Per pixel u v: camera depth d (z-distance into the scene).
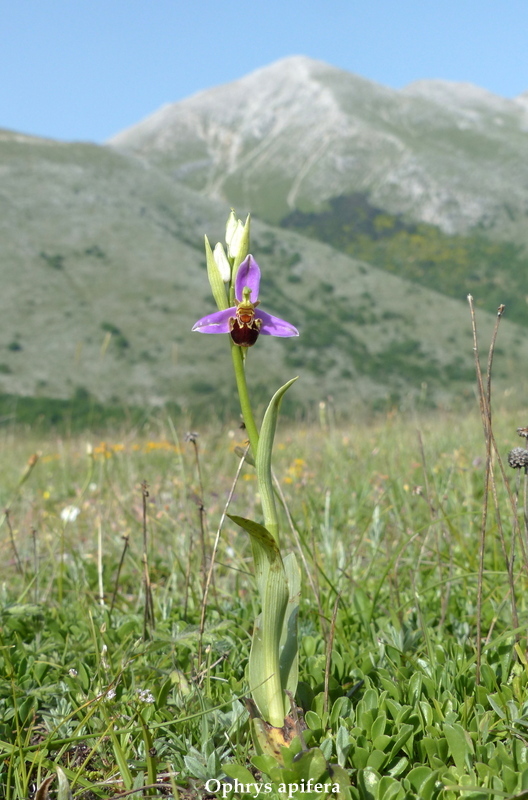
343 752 0.22
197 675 0.27
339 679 0.27
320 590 0.36
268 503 0.22
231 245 0.23
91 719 0.25
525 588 0.33
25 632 0.33
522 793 0.19
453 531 0.38
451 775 0.21
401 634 0.29
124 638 0.31
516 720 0.22
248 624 0.32
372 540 0.40
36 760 0.23
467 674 0.26
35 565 0.38
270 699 0.22
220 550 0.42
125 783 0.22
